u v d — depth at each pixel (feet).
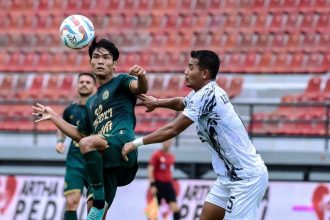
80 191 137.69
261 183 95.35
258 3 245.86
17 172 207.10
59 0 258.37
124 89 95.71
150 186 182.70
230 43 238.07
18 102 226.99
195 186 182.70
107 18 250.78
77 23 98.17
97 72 95.81
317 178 195.00
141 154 199.00
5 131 219.82
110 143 93.56
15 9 259.19
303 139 204.44
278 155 194.29
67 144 202.39
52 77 239.71
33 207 186.70
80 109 139.44
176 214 181.37
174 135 93.20
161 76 231.91
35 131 211.82
